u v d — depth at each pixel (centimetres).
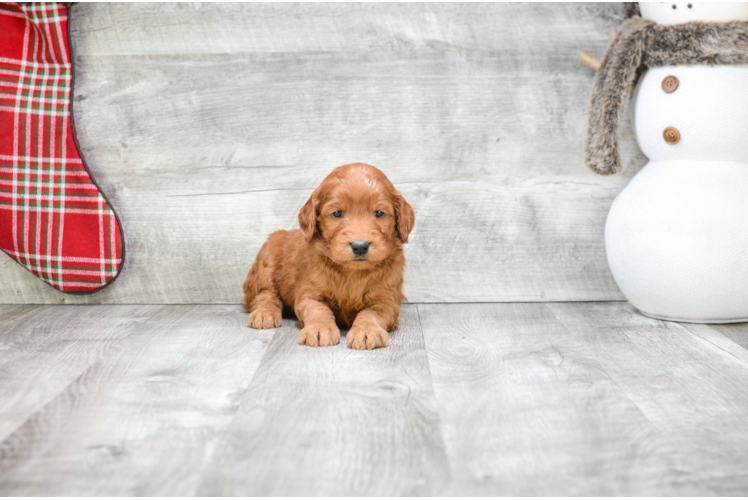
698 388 89
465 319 116
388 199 106
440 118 125
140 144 124
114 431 79
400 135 125
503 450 76
